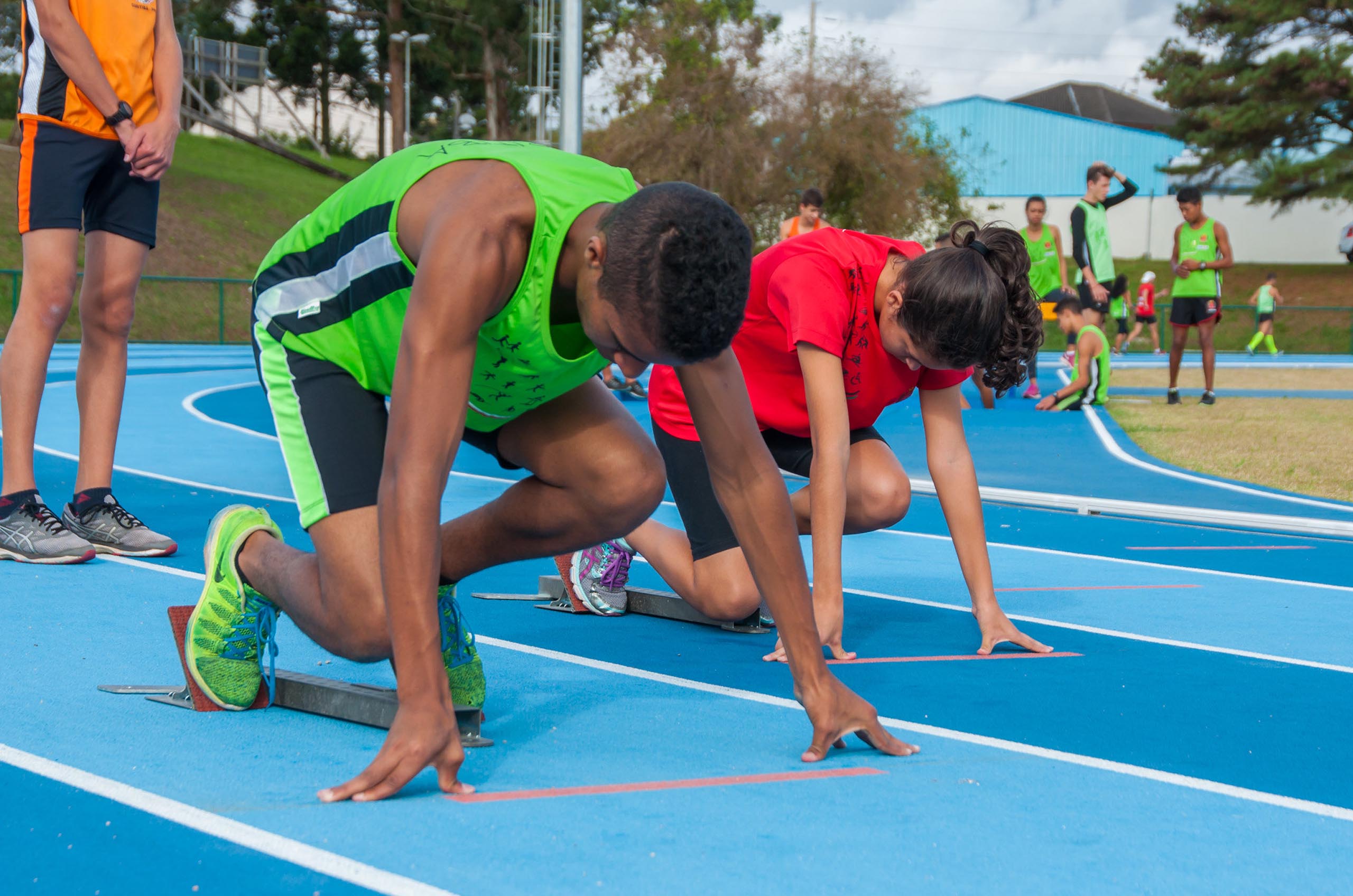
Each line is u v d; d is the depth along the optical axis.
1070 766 2.48
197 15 52.88
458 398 1.99
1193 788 2.36
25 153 4.57
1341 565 5.34
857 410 3.60
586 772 2.33
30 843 1.90
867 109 30.86
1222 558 5.46
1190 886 1.86
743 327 3.69
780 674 3.24
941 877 1.86
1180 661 3.52
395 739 2.05
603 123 32.41
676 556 3.85
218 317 26.45
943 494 3.64
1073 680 3.24
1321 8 42.91
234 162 41.53
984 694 3.07
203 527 5.37
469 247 1.96
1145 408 12.92
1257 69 43.97
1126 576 4.98
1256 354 32.25
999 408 12.85
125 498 6.18
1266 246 51.03
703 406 2.27
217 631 2.65
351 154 58.00
